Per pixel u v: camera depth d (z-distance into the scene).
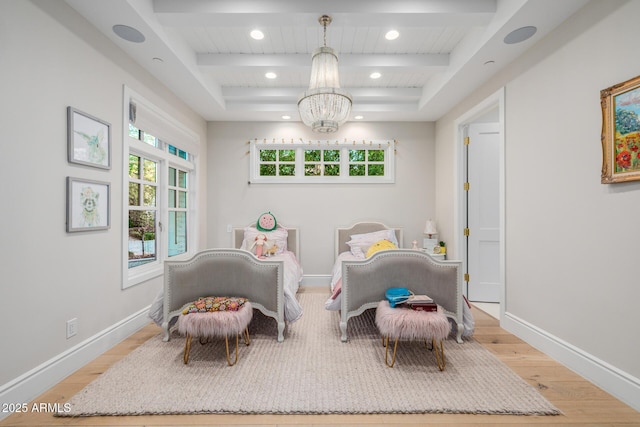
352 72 3.20
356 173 4.63
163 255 3.38
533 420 1.57
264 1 2.16
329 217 4.52
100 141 2.26
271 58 3.02
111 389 1.80
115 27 2.21
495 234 3.68
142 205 3.05
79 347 2.07
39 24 1.77
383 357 2.22
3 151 1.58
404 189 4.52
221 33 2.69
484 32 2.36
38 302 1.78
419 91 3.86
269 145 4.52
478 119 3.84
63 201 1.95
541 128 2.33
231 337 2.56
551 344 2.22
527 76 2.48
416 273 2.49
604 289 1.83
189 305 2.38
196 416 1.59
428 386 1.84
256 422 1.55
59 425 1.53
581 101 1.98
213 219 4.50
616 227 1.76
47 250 1.83
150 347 2.38
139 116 2.76
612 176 1.76
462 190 3.76
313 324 2.88
